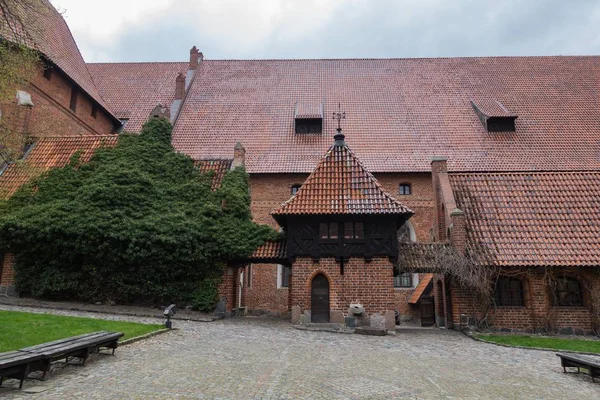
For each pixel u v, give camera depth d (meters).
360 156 28.80
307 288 17.64
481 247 19.00
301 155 28.92
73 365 9.29
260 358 10.77
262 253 18.86
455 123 30.98
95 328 12.71
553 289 18.48
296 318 17.38
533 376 10.45
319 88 34.28
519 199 20.88
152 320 16.27
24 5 16.81
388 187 28.36
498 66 35.47
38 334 11.22
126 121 33.41
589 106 31.53
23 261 18.94
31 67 16.89
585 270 18.52
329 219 18.03
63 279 18.66
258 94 33.81
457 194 21.19
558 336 17.75
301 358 11.05
